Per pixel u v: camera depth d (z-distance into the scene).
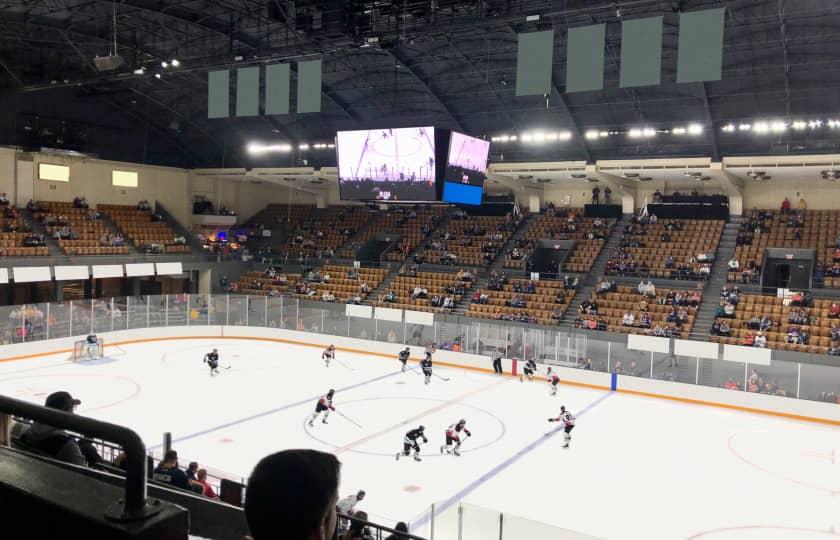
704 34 16.14
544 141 42.72
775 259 38.78
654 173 38.56
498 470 19.02
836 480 19.05
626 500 17.12
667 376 29.05
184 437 20.91
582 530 15.23
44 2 30.92
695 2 26.73
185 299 39.69
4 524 1.81
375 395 27.34
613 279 38.72
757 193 41.91
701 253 39.06
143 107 47.16
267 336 40.06
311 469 1.66
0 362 31.25
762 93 33.25
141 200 48.28
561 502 16.83
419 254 46.12
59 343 34.12
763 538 15.12
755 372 27.12
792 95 33.16
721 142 38.75
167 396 25.92
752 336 30.94
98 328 36.12
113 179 46.56
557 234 44.53
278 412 24.16
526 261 42.12
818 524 15.97
